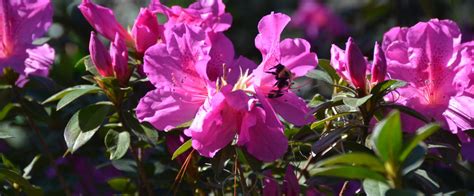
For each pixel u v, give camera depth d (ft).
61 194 3.17
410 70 2.45
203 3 2.63
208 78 2.33
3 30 2.67
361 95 2.39
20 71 2.67
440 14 4.77
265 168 2.67
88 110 2.54
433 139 2.45
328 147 2.52
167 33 2.38
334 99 2.37
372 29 4.95
